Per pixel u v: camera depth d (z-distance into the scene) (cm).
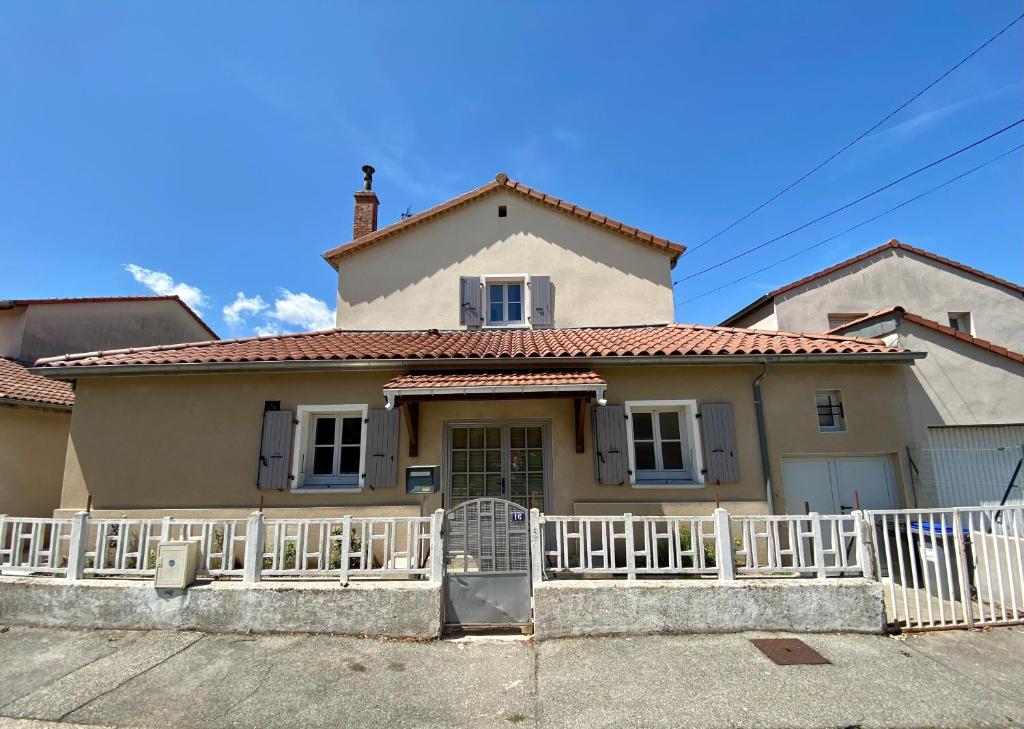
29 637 530
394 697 419
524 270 1120
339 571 563
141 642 519
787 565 766
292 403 823
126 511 791
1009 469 792
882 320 905
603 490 792
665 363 798
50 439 1079
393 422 810
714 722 382
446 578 558
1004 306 1457
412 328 1090
